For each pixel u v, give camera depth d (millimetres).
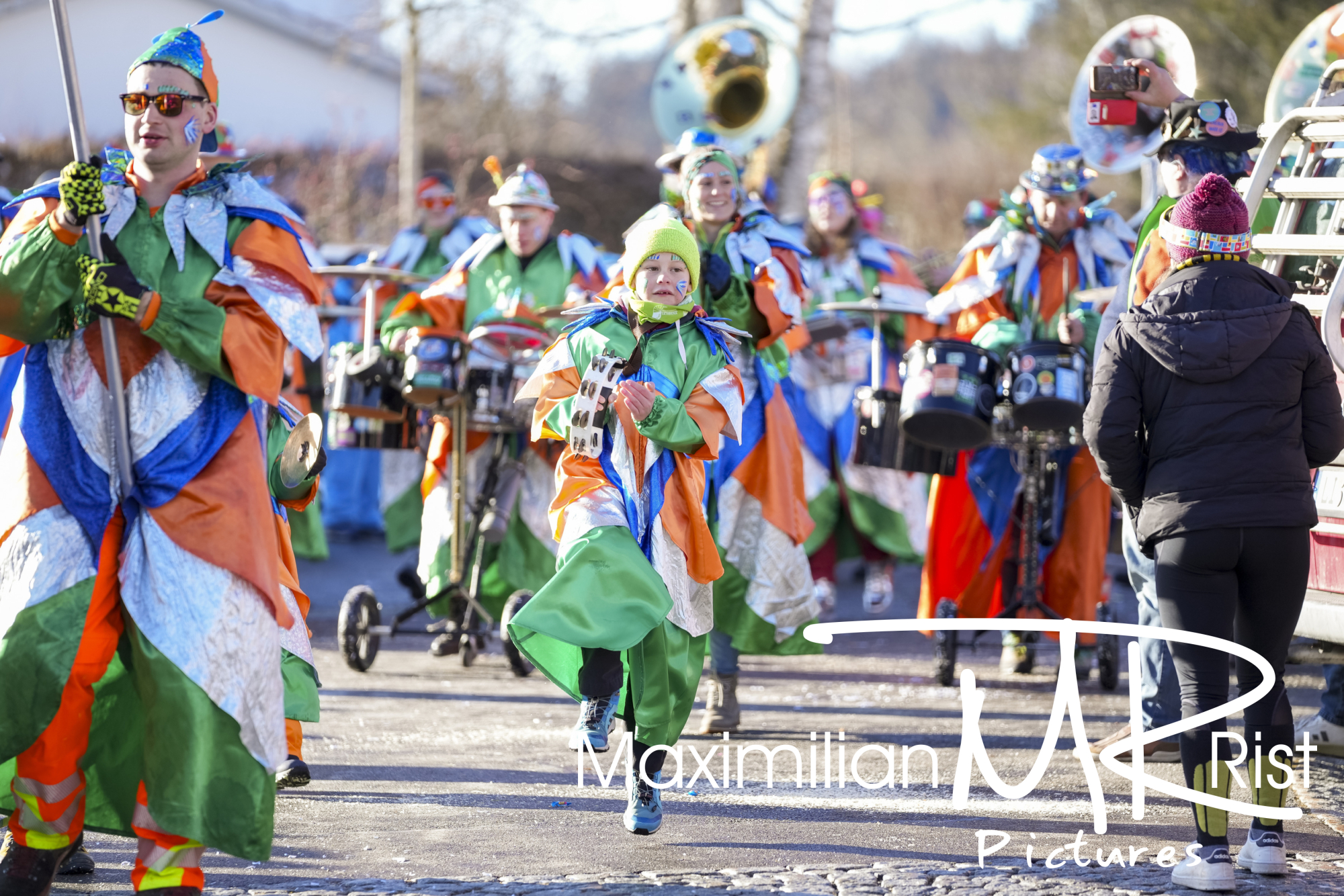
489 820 11016
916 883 9523
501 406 17156
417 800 11602
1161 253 12570
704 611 10461
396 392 17359
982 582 17562
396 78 71750
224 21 68438
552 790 12000
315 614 22609
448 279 18172
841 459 23250
